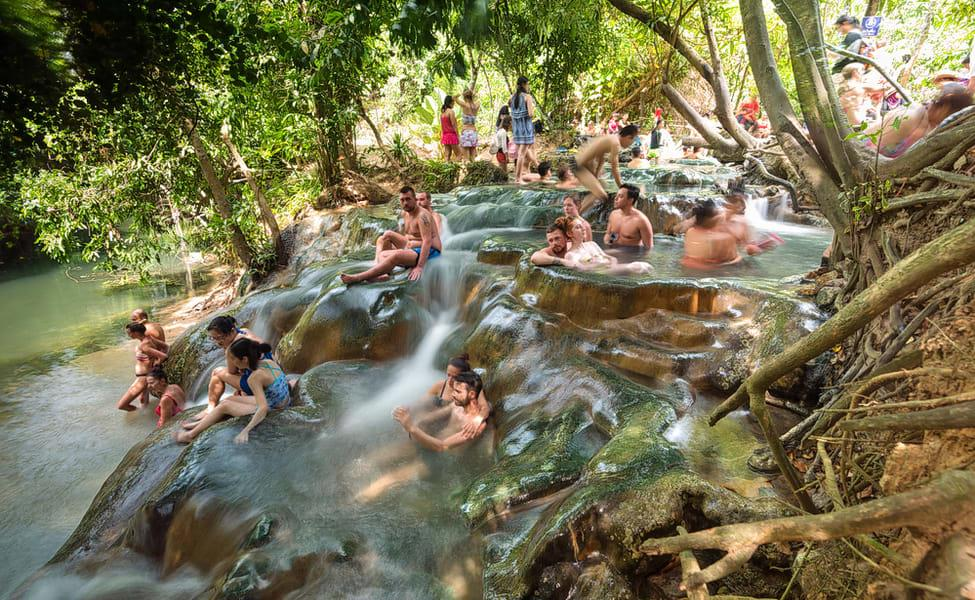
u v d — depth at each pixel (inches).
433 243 303.3
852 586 83.9
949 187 135.3
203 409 247.1
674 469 126.4
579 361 193.9
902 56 460.4
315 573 138.3
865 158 162.2
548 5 393.7
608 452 136.9
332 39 185.9
